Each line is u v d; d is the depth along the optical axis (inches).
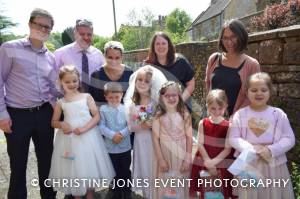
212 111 103.5
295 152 120.0
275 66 128.4
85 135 112.2
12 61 107.1
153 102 113.3
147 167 114.5
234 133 100.0
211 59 116.4
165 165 105.3
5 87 110.7
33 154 169.2
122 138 117.2
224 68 110.9
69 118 112.6
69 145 111.7
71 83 112.6
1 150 184.5
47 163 118.0
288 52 122.6
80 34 129.2
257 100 99.1
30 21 108.3
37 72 110.3
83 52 131.3
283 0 250.4
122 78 121.9
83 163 110.6
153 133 107.6
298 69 119.0
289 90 123.0
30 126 111.3
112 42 121.4
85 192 112.3
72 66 115.1
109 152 119.6
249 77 102.4
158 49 120.0
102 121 118.6
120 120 118.0
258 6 325.4
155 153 107.2
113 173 116.6
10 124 108.8
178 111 107.7
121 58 121.3
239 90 108.0
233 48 108.0
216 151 103.0
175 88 105.7
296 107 120.3
